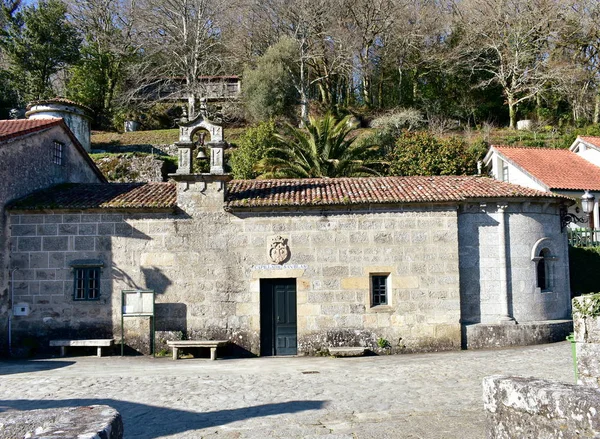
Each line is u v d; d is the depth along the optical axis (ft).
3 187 61.21
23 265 61.72
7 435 14.78
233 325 61.11
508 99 173.27
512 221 64.34
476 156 130.82
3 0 167.43
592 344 24.95
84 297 61.82
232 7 174.70
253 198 63.10
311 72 177.78
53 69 166.40
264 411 34.71
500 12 169.17
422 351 60.49
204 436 29.86
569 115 172.86
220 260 61.72
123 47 167.94
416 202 61.05
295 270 61.36
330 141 100.48
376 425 31.14
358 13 170.81
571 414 15.66
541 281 67.26
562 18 167.22
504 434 18.16
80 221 62.23
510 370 46.42
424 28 175.83
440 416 32.68
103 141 147.64
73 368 52.13
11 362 56.75
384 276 61.82
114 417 14.94
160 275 61.72
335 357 58.65
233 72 178.09
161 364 54.80
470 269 63.16
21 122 71.87
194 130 63.72
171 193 66.33
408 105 174.81
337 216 61.77
